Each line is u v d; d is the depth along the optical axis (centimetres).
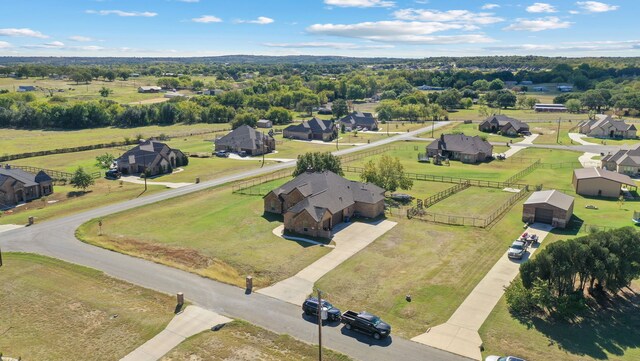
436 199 8588
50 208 8138
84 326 4353
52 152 13838
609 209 7894
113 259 5862
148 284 5162
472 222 7194
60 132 18812
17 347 4044
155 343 4078
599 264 4522
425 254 5972
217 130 19200
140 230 6906
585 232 6731
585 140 15650
